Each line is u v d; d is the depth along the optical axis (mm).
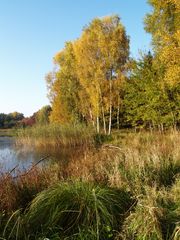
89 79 31672
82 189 5824
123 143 15836
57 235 4957
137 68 24828
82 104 36156
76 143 23812
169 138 14852
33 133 28016
